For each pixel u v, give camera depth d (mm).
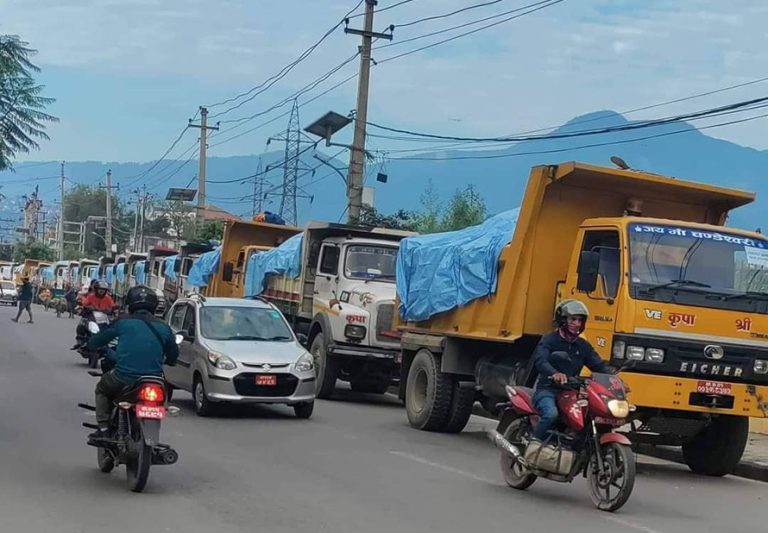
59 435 12070
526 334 12344
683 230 11359
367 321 18094
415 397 14969
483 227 14156
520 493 9594
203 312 15500
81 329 21000
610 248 11266
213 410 14664
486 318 13219
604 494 8977
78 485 9086
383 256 19000
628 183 12297
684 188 12453
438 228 32156
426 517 8227
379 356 18078
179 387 15727
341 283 18797
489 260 13055
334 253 19234
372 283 18688
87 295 21500
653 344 10781
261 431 13297
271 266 22219
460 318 13977
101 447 9469
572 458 8953
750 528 8641
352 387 20984
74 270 61844
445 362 14141
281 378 14461
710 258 11273
